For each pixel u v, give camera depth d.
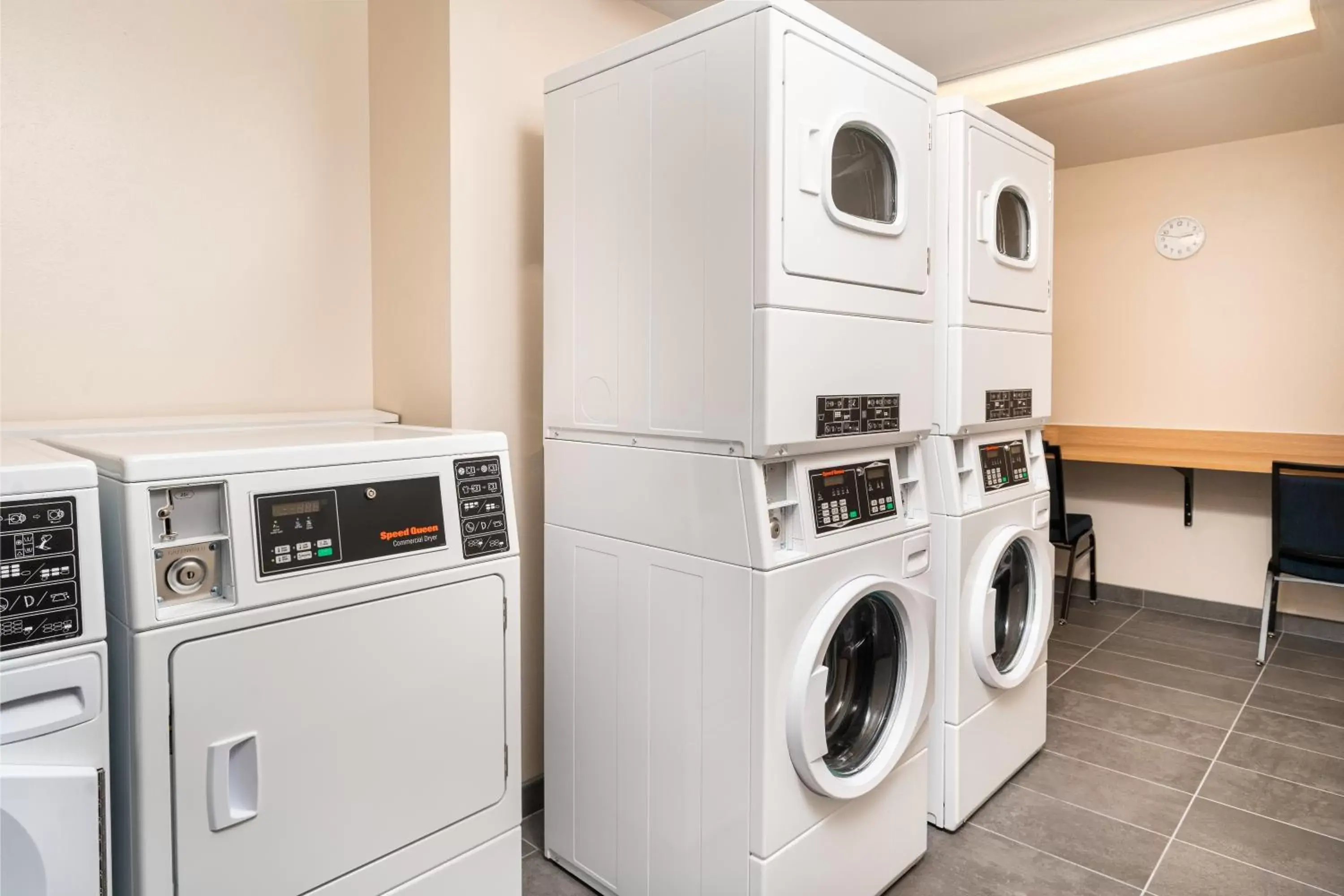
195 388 1.94
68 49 1.72
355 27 2.21
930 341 1.92
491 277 2.08
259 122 2.03
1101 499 4.45
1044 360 2.54
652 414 1.70
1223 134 3.84
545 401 1.98
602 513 1.85
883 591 1.77
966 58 2.97
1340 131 3.69
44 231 1.71
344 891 1.24
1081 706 3.04
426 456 1.35
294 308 2.11
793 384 1.53
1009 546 2.34
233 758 1.12
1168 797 2.38
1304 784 2.45
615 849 1.87
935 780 2.21
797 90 1.49
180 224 1.90
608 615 1.85
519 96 2.12
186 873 1.07
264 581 1.13
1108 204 4.37
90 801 0.98
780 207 1.47
